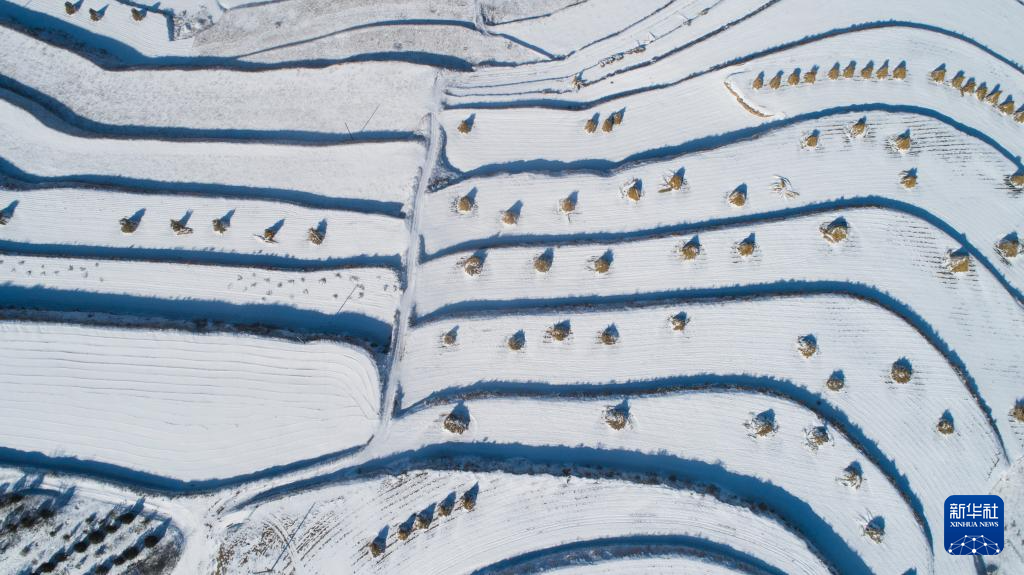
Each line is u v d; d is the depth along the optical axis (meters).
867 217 30.23
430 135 32.50
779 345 28.86
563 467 27.86
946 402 28.33
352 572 27.58
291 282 30.50
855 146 31.30
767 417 28.08
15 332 29.34
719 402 28.25
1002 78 32.62
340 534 27.88
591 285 30.06
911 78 32.44
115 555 27.94
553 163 32.16
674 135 32.34
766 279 29.77
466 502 27.53
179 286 30.48
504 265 30.39
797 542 26.73
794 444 27.89
